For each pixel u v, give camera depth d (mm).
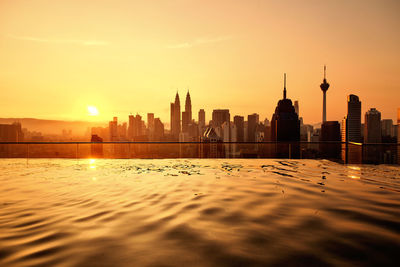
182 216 2379
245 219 2270
